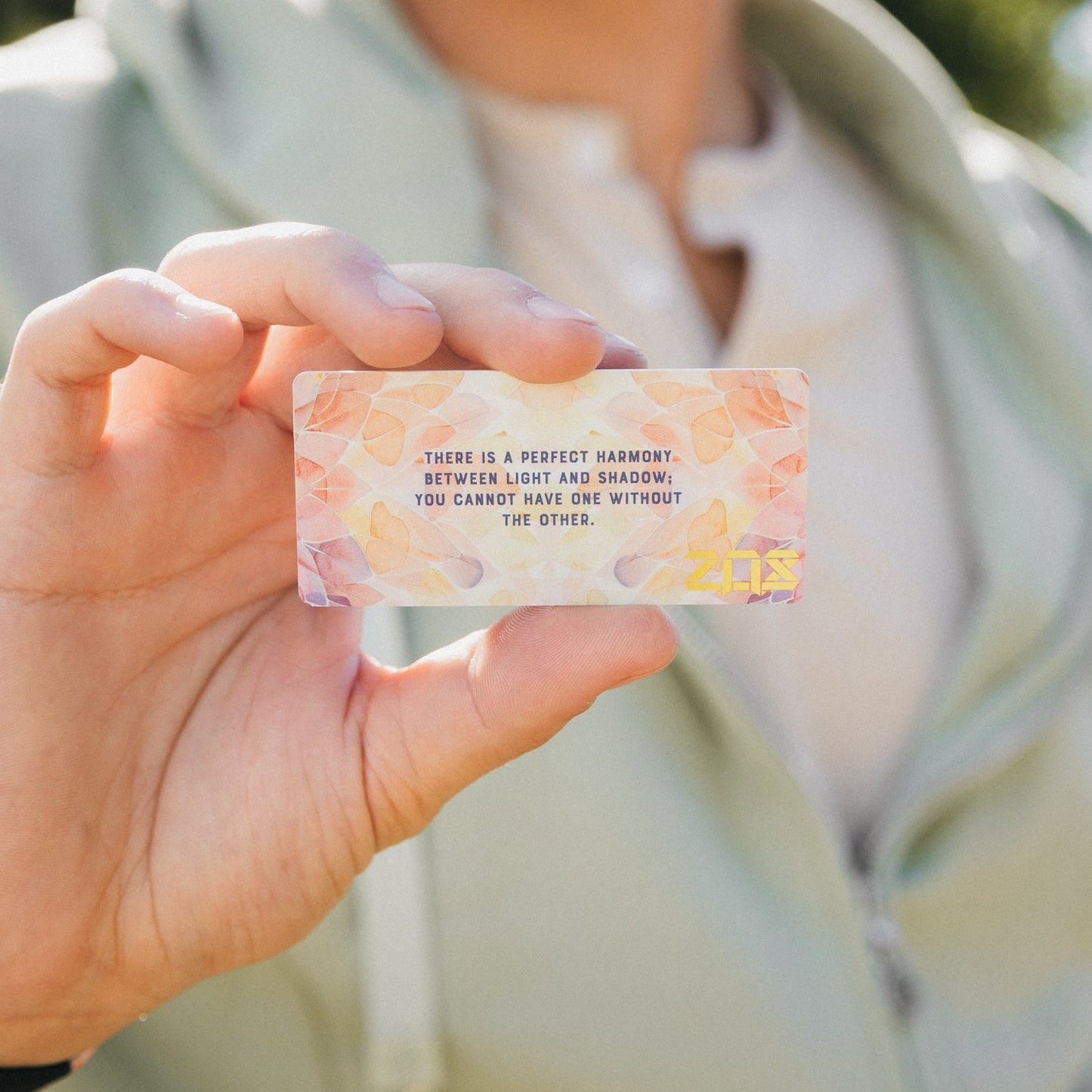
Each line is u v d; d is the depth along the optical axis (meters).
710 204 0.46
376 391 0.34
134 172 0.42
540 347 0.32
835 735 0.44
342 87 0.42
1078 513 0.46
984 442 0.46
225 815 0.33
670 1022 0.40
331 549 0.34
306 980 0.39
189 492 0.33
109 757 0.33
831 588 0.44
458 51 0.45
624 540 0.34
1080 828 0.44
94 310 0.31
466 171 0.42
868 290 0.47
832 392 0.45
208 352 0.31
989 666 0.43
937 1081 0.42
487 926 0.40
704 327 0.45
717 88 0.48
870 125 0.50
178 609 0.33
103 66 0.43
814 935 0.41
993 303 0.48
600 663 0.33
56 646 0.32
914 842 0.43
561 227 0.44
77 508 0.32
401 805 0.34
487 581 0.34
